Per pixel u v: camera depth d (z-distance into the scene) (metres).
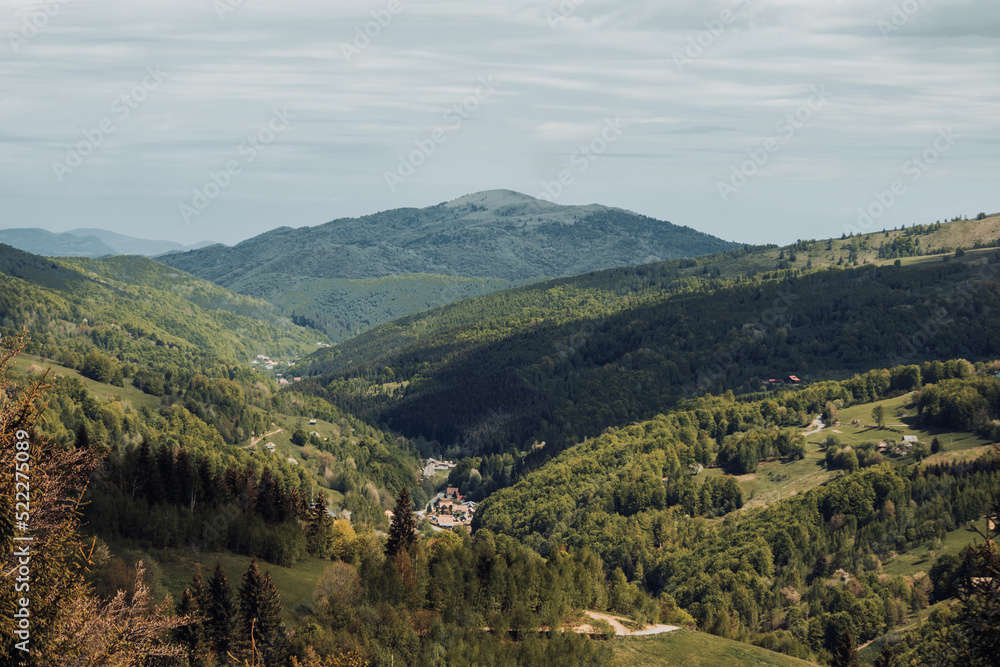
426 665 90.44
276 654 81.75
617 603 126.00
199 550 116.38
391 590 100.94
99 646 32.97
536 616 107.31
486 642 97.81
